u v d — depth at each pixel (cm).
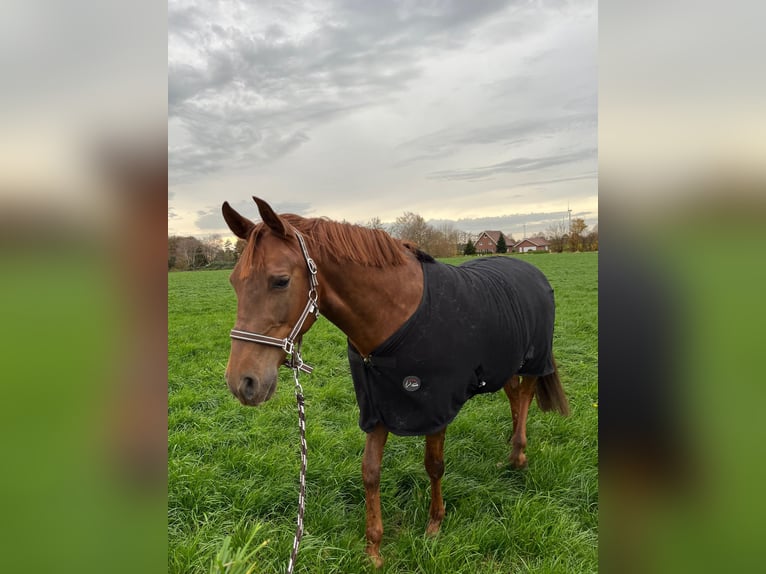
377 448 267
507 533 278
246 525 290
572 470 341
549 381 393
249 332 213
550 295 366
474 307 264
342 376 614
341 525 294
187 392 528
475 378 268
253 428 430
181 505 311
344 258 234
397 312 246
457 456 379
